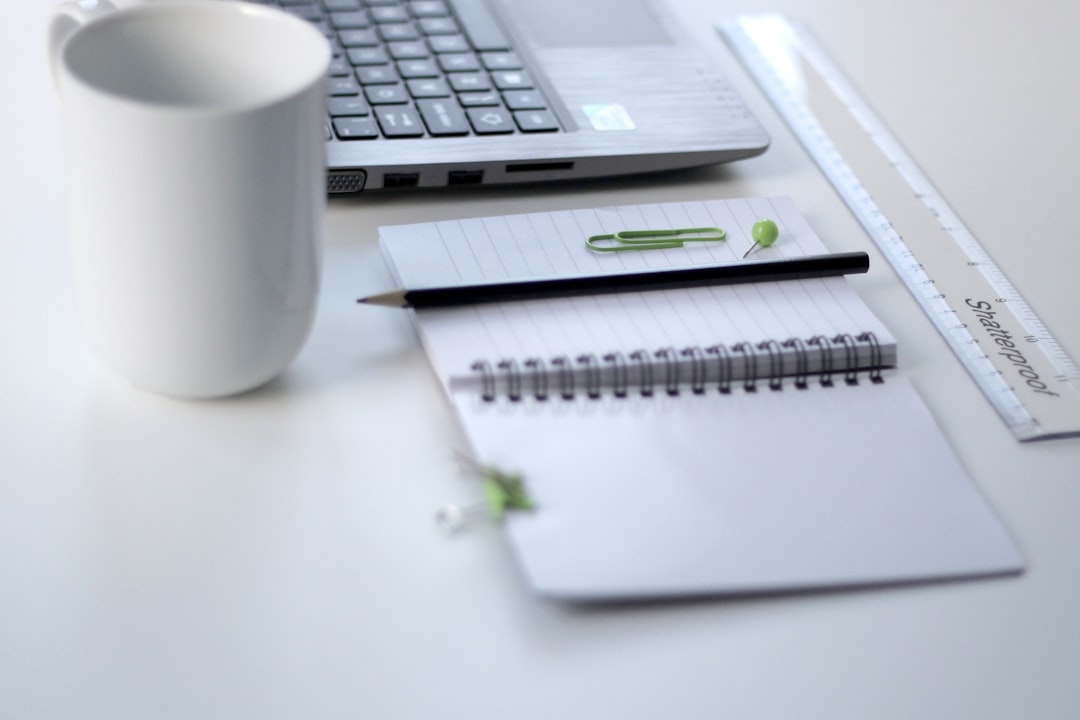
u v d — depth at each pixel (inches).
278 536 20.8
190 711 18.0
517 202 30.5
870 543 21.3
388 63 32.2
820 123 35.4
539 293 25.6
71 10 22.9
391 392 24.2
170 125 19.0
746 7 41.6
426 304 24.8
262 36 22.3
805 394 24.6
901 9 42.9
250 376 22.5
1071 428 24.8
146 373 22.0
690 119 32.4
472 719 18.2
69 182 20.5
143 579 19.8
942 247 30.4
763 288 27.2
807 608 20.3
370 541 20.9
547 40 34.9
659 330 25.2
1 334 24.5
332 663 18.8
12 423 22.4
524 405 23.2
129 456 22.0
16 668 18.3
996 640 20.2
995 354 26.9
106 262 20.6
